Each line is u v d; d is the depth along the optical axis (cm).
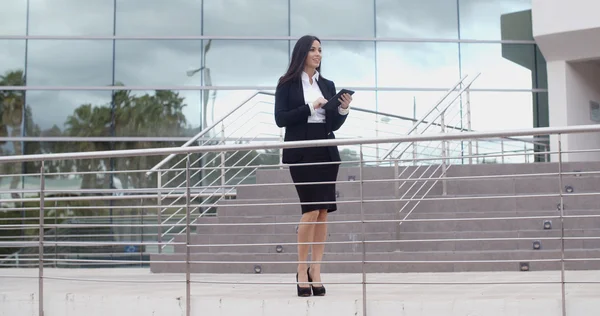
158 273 681
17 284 564
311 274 474
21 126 1137
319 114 480
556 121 1129
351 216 723
